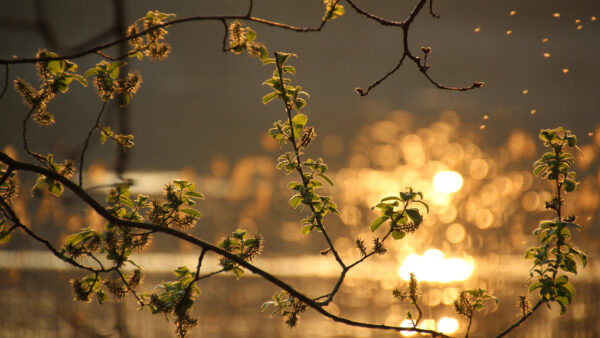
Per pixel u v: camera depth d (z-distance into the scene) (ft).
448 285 44.09
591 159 41.37
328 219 66.18
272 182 82.64
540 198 67.92
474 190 77.46
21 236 47.50
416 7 11.65
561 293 12.99
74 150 18.52
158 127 146.30
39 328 31.45
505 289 41.98
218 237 56.08
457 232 60.64
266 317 36.37
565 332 32.81
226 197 72.74
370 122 155.74
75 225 46.73
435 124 146.61
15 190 12.67
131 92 12.27
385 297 41.24
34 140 106.73
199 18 11.38
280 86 12.71
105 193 45.32
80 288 12.36
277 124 13.07
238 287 42.14
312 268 48.26
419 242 57.41
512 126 131.34
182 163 98.17
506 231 59.52
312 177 13.24
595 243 42.80
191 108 184.55
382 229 62.08
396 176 92.68
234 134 137.18
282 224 63.05
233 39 12.03
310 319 36.35
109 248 12.29
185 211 12.91
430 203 73.56
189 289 12.01
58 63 11.97
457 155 104.17
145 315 34.63
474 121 146.00
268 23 11.39
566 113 152.15
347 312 38.09
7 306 34.45
